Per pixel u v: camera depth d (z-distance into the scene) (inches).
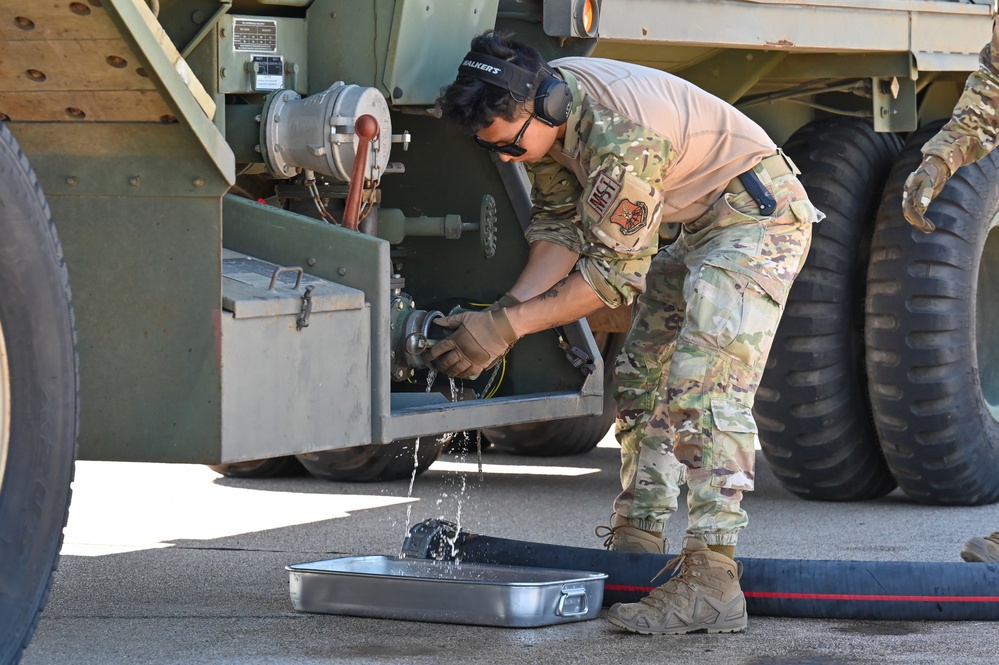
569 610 367.6
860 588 376.5
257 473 645.3
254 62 412.8
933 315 558.6
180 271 321.4
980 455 575.8
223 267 350.0
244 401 327.6
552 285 375.9
